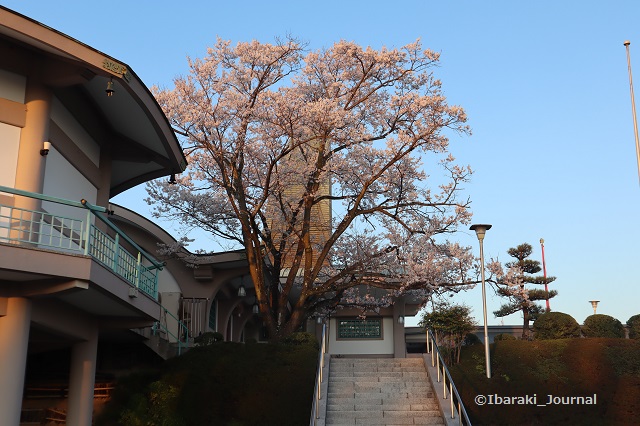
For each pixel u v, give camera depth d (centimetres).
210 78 2012
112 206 2156
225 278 2281
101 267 1152
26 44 1161
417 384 1697
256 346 1819
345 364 1838
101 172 1514
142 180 1703
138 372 1758
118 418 1627
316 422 1457
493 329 3045
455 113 1898
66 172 1335
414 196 2070
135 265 1369
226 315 2580
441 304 2073
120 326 1435
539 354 1905
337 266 2250
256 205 2064
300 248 2108
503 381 1838
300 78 2133
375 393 1641
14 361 1084
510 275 1977
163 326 2066
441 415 1520
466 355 1984
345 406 1574
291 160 2170
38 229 1171
